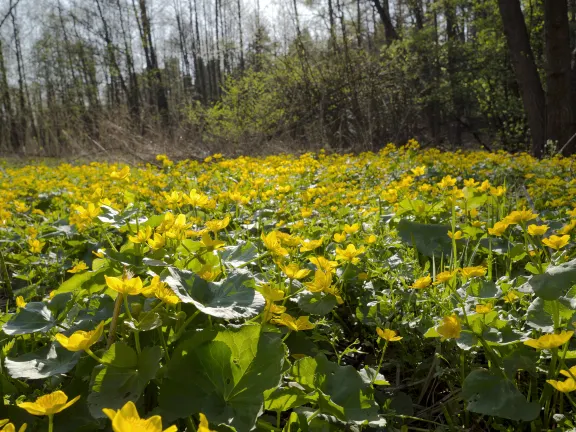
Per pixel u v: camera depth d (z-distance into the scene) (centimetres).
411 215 329
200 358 131
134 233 232
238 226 343
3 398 139
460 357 175
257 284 193
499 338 159
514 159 751
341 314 242
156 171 831
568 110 1081
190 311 168
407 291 226
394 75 1393
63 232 344
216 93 3900
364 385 150
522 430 155
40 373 139
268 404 138
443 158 749
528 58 1162
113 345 128
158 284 138
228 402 126
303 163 704
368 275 240
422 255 294
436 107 2008
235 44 2439
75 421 135
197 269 192
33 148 1783
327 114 1322
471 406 147
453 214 258
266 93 1436
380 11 1841
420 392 188
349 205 396
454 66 1947
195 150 1216
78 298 192
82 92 3431
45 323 163
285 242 214
